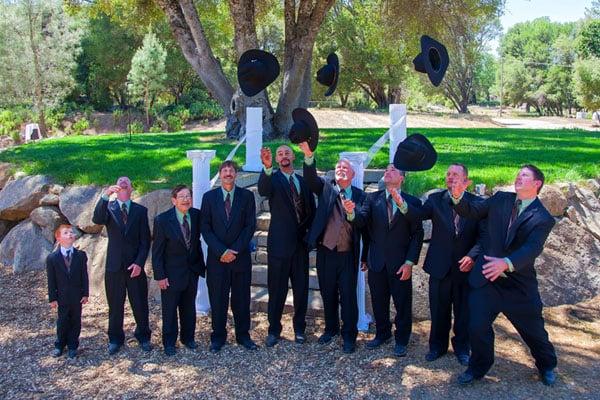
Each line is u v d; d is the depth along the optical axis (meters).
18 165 9.83
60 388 4.77
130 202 5.61
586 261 6.83
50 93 35.59
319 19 12.11
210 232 5.43
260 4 17.34
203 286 6.43
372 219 5.27
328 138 12.07
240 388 4.70
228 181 5.44
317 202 5.79
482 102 108.44
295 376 4.88
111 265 5.46
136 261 5.48
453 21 14.78
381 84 42.12
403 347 5.20
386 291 5.31
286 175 5.52
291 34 12.60
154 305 6.74
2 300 7.21
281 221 5.45
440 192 5.16
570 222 7.03
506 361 5.03
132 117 38.12
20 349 5.61
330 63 5.44
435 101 76.38
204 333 5.89
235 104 12.62
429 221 6.38
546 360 4.57
